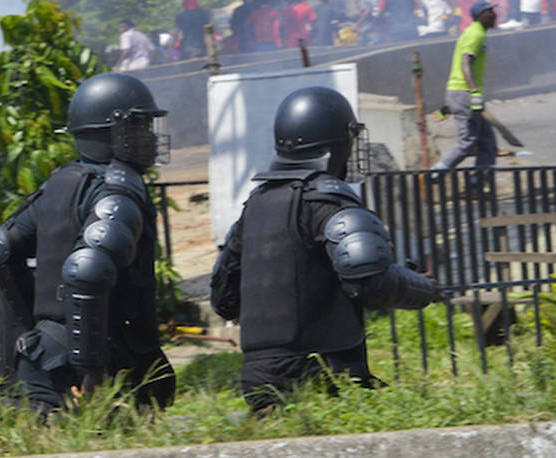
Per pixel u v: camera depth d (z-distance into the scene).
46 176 16.64
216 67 25.77
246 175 18.91
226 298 10.34
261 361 9.14
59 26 17.53
